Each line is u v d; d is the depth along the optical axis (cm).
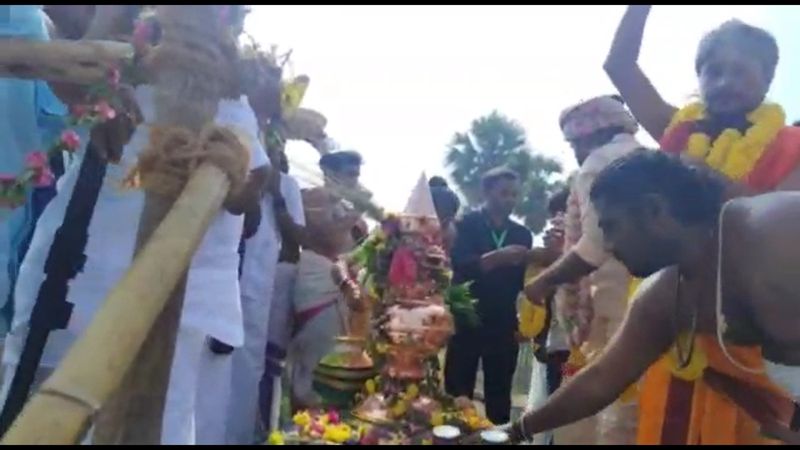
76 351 118
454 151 2081
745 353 181
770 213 174
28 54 151
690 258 178
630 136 256
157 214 138
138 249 137
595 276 243
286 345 308
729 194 186
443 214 357
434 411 168
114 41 164
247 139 147
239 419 259
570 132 265
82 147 184
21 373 177
